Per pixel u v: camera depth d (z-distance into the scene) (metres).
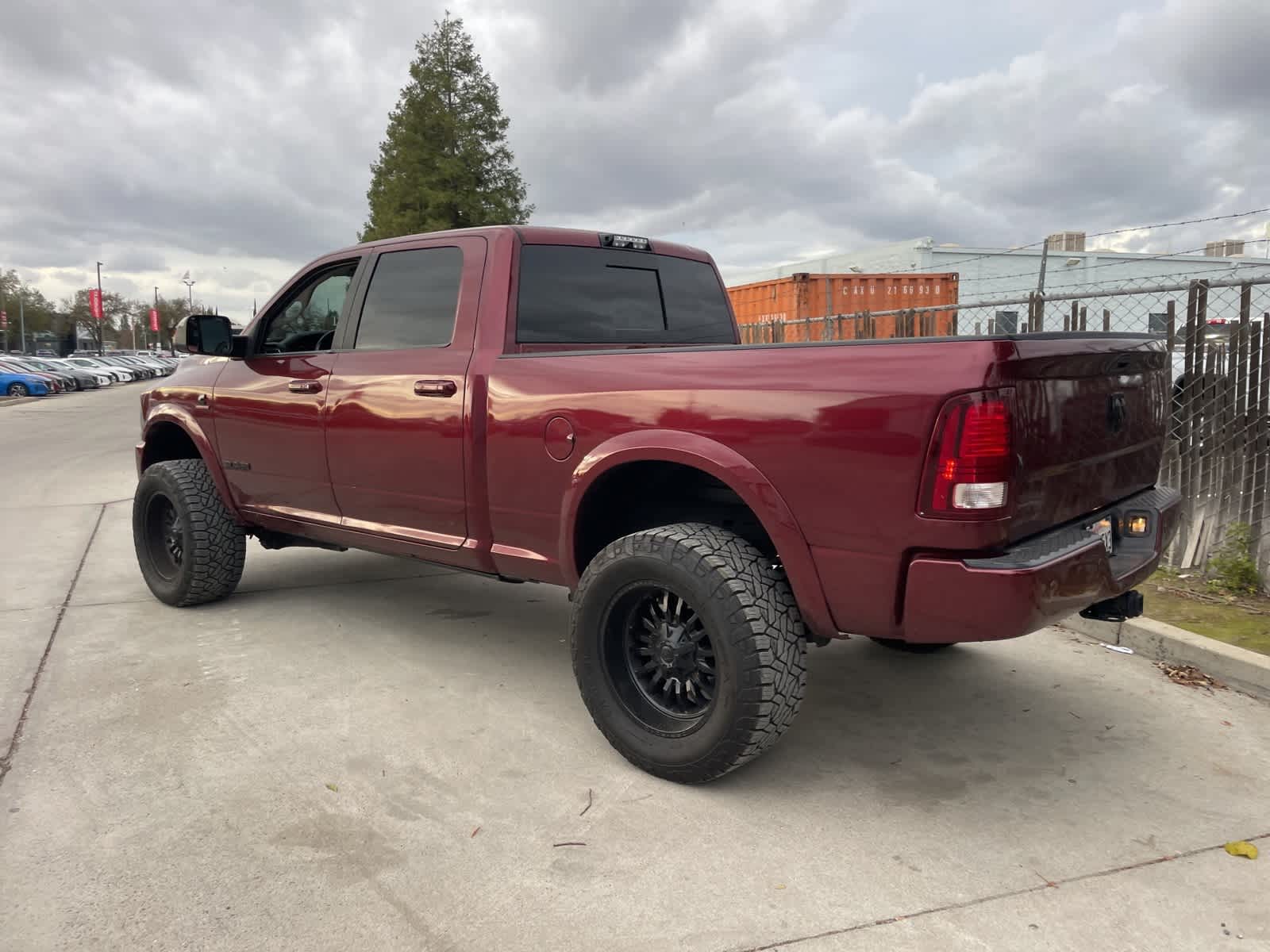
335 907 2.22
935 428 2.28
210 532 4.60
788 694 2.63
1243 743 3.18
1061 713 3.46
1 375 32.97
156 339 115.19
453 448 3.46
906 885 2.32
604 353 3.06
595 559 2.92
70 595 5.11
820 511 2.50
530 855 2.46
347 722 3.34
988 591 2.26
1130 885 2.33
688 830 2.60
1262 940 2.10
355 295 4.04
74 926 2.13
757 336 12.91
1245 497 4.78
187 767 2.96
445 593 5.20
